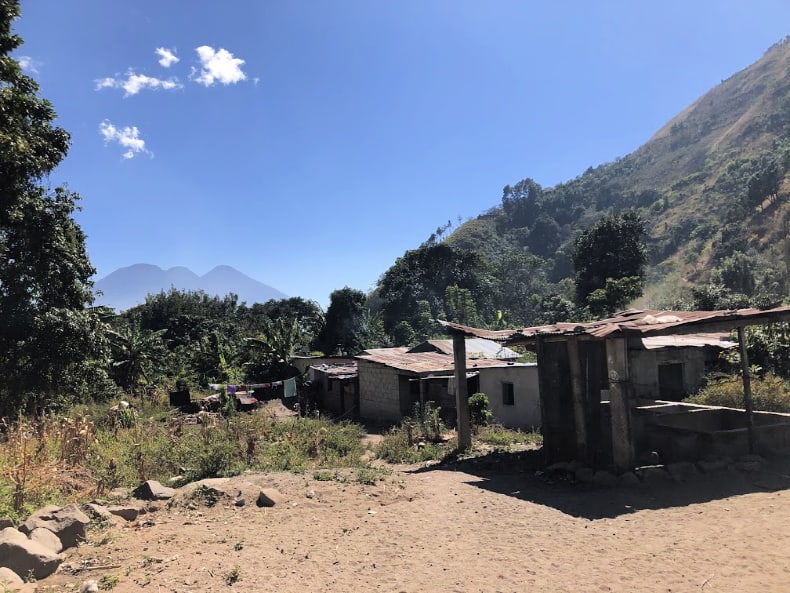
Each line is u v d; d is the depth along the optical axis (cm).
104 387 2253
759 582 429
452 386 1747
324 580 450
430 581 452
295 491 749
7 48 990
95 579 439
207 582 437
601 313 3891
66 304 1747
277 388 3158
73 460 847
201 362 3466
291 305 6062
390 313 6006
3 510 555
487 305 6094
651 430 944
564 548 529
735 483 745
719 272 4328
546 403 991
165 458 939
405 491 792
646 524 595
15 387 1602
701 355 1727
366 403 2275
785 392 1179
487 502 721
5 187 1427
